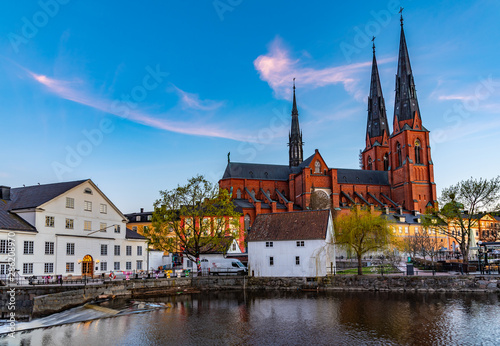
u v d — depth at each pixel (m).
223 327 38.50
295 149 176.00
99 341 34.00
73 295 49.12
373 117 175.12
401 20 160.75
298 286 66.69
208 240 76.06
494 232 103.62
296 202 141.25
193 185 78.25
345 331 36.19
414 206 146.38
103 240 73.12
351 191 153.88
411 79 157.75
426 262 77.81
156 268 93.56
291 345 32.28
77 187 68.75
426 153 153.12
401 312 44.06
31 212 61.25
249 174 146.62
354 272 73.00
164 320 41.91
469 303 49.19
